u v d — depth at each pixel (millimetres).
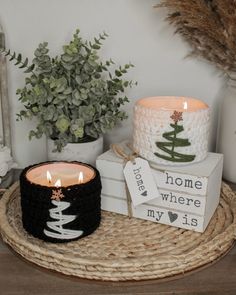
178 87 852
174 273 558
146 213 672
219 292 532
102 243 611
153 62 836
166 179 638
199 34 740
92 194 608
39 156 902
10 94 856
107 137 883
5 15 809
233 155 798
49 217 591
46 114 707
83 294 527
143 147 651
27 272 567
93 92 716
